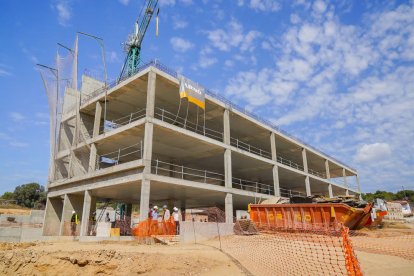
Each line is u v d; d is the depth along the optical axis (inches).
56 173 1111.6
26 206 2429.9
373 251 463.5
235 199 1173.7
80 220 1006.4
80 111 1114.7
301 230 751.1
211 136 1330.0
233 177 1346.0
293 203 826.8
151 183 816.3
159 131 877.8
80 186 948.0
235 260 401.7
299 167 1881.2
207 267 374.0
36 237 989.2
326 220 721.0
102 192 960.9
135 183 800.9
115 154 1138.7
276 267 353.7
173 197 1116.5
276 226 817.5
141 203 729.0
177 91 972.6
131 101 1033.5
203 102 978.7
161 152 1101.1
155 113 1036.5
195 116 1168.2
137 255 407.2
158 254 413.7
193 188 909.2
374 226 920.9
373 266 354.3
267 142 1457.9
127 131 880.9
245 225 783.1
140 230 675.4
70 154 1069.1
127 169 797.9
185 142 986.7
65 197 997.2
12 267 451.2
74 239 858.1
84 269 403.5
